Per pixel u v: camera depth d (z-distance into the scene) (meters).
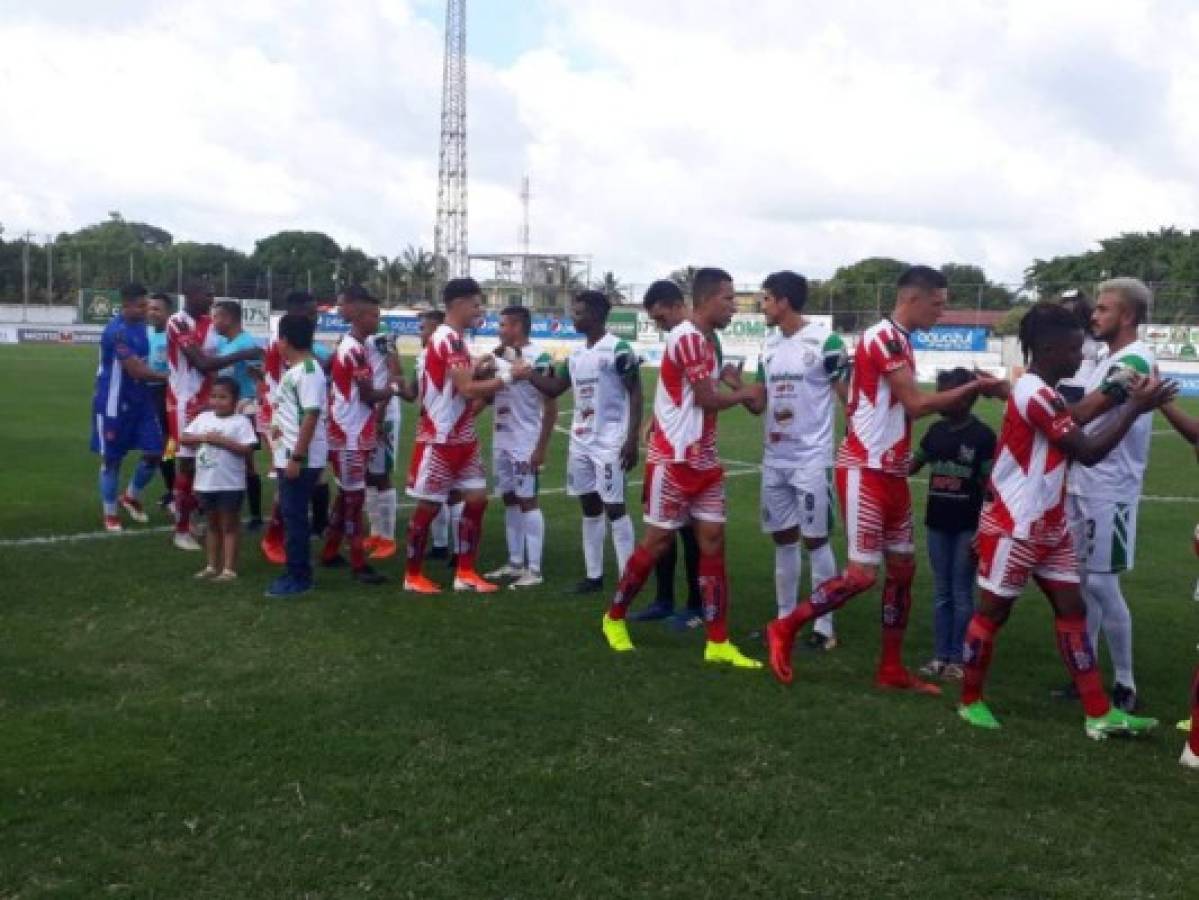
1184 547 9.84
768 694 5.62
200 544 8.86
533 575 7.95
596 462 7.49
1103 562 5.59
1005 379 5.30
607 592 7.75
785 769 4.66
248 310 45.84
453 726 5.04
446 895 3.58
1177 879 3.79
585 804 4.26
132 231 93.69
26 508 10.31
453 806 4.21
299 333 7.27
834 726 5.18
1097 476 5.57
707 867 3.80
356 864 3.76
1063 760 4.85
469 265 73.62
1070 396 5.86
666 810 4.23
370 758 4.64
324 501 9.34
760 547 9.49
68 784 4.31
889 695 5.69
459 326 7.46
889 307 39.72
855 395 5.68
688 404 6.05
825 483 6.53
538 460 7.91
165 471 10.31
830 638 6.61
